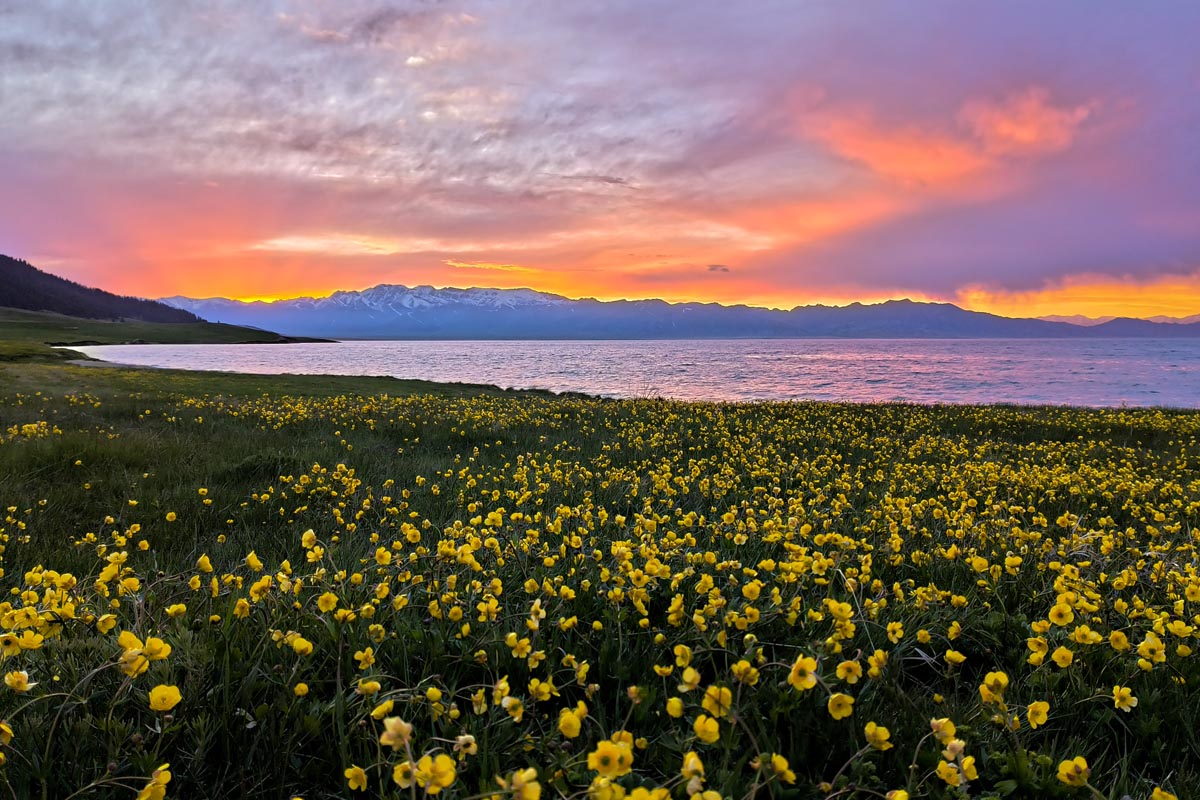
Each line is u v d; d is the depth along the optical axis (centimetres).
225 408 1917
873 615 334
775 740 239
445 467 1020
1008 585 434
